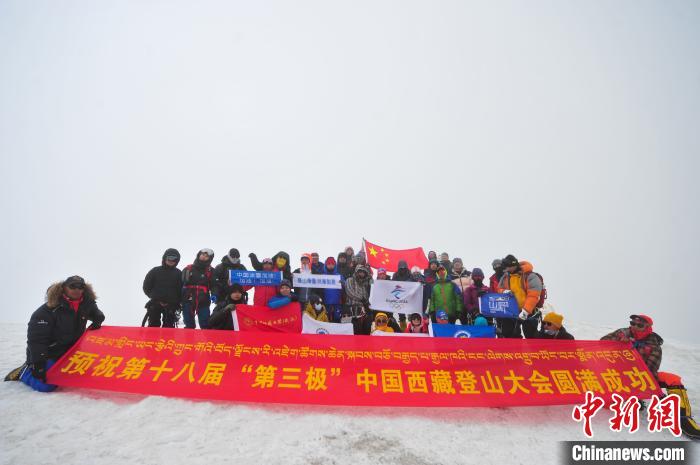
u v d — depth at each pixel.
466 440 5.03
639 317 6.47
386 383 5.91
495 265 9.55
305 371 6.02
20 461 4.14
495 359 6.24
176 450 4.47
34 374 5.89
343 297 9.37
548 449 4.94
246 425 5.09
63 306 6.28
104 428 4.89
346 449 4.64
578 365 6.23
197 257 8.46
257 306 7.51
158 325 7.80
